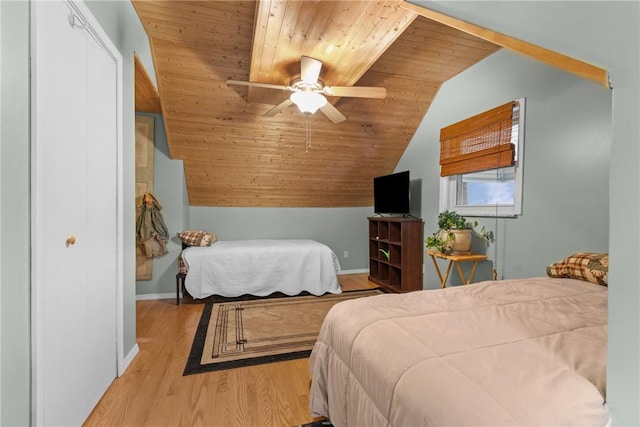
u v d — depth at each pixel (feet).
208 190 14.76
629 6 1.88
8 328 3.27
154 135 12.27
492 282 6.04
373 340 3.73
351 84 9.46
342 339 4.31
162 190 12.40
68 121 4.42
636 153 1.94
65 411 4.34
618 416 2.16
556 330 3.77
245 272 12.32
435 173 12.32
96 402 5.34
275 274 12.64
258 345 7.90
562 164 7.57
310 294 12.98
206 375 6.41
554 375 2.75
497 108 9.22
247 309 10.83
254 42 7.24
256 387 6.00
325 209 17.20
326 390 4.80
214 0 7.14
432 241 10.36
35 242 3.66
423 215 13.08
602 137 6.73
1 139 3.17
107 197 5.80
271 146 13.03
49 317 3.95
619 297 2.11
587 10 2.07
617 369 2.16
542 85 8.05
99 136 5.44
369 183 16.26
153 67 9.27
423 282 12.93
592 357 3.08
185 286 11.62
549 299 4.99
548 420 2.25
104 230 5.66
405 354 3.26
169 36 8.29
